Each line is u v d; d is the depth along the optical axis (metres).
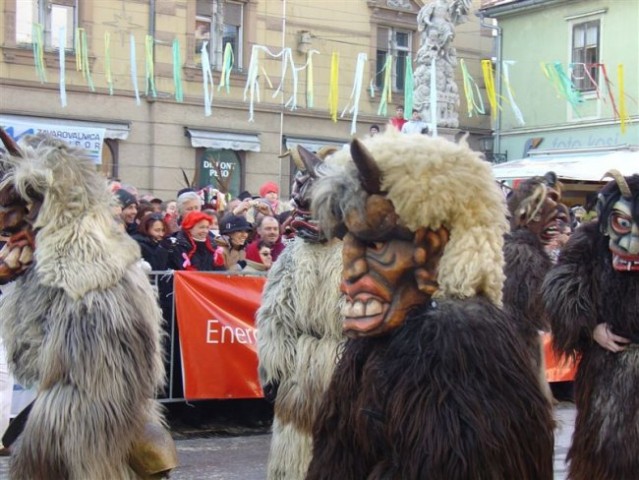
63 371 3.49
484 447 2.28
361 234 2.47
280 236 7.98
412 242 2.46
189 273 6.91
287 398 4.71
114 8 19.55
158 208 8.53
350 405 2.54
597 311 4.14
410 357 2.38
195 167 21.27
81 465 3.47
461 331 2.35
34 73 18.83
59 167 3.59
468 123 26.41
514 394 2.35
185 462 6.23
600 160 15.79
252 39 21.48
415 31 24.09
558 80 21.31
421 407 2.32
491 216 2.50
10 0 18.42
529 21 25.86
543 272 5.12
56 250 3.54
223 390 7.01
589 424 4.16
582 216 12.36
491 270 2.47
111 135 19.78
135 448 3.62
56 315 3.53
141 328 3.62
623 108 19.64
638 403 4.00
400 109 17.88
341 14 22.78
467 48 26.34
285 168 22.56
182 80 20.75
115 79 19.77
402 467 2.37
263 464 6.22
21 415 3.75
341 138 23.17
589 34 24.52
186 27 20.59
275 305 4.74
